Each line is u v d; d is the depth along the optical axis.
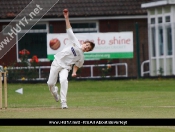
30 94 72.50
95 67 96.88
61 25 104.88
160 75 95.25
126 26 106.69
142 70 99.62
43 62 100.38
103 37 92.44
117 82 89.44
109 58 92.81
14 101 63.59
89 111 47.91
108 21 106.69
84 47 51.09
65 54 51.09
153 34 98.69
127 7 107.38
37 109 50.25
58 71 51.47
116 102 59.41
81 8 107.00
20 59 93.12
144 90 75.94
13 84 89.75
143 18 106.50
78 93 72.50
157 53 97.88
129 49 92.69
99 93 72.06
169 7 97.56
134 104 56.62
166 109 49.59
